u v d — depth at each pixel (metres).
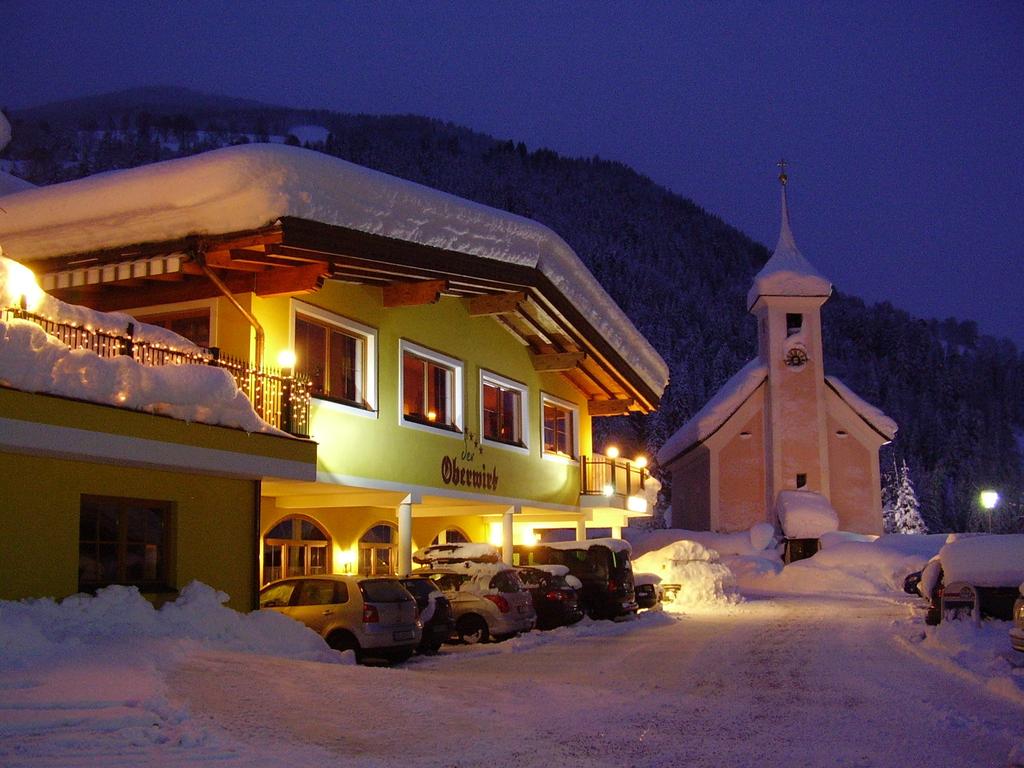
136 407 13.33
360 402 19.95
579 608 23.62
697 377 123.50
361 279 19.42
